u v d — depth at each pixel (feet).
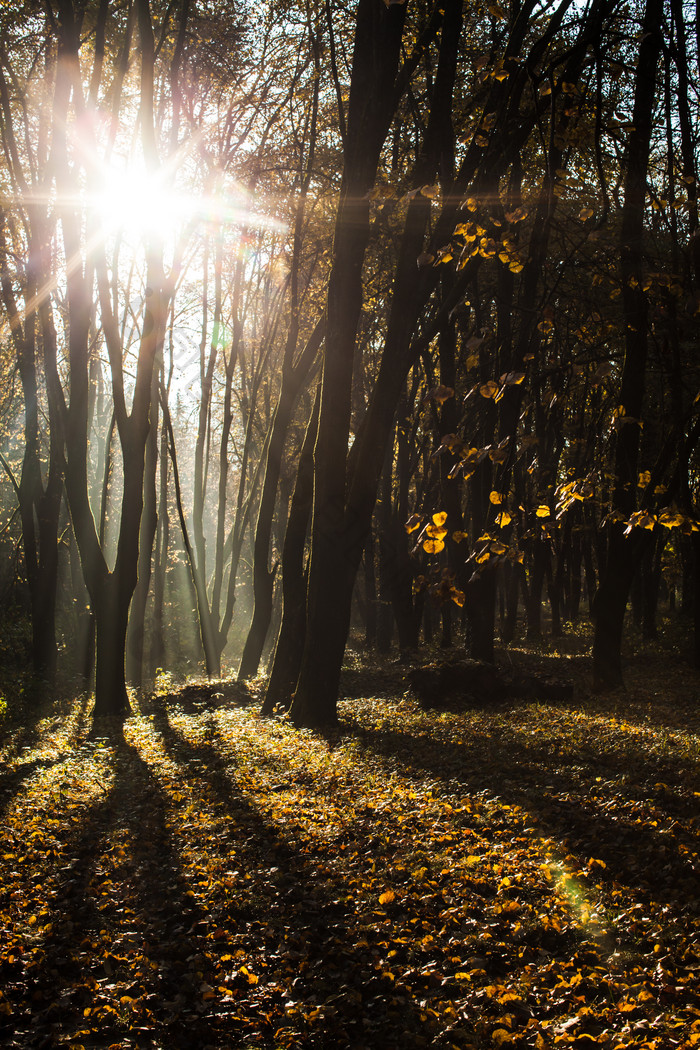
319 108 77.25
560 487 22.63
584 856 22.48
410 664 82.58
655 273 24.75
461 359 76.18
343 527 47.83
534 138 44.14
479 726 45.88
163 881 23.68
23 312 71.77
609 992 15.47
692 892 19.35
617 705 54.03
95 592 64.75
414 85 67.97
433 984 16.44
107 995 16.96
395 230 65.72
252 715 56.18
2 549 110.42
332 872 22.79
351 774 34.58
